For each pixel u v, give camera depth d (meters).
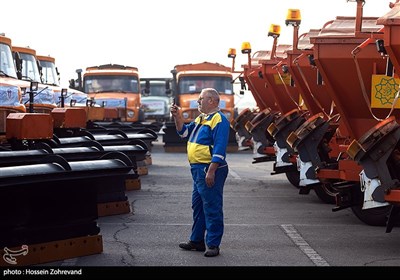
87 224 10.54
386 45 10.41
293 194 17.53
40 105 19.06
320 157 14.38
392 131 10.84
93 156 14.77
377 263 10.19
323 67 13.15
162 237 11.92
